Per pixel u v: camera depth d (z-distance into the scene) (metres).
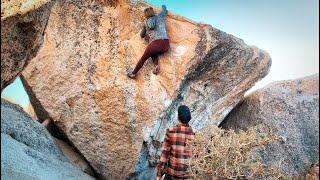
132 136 6.46
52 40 7.12
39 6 4.67
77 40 7.01
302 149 7.77
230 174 4.61
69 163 6.36
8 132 5.59
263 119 7.79
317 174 7.27
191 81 6.96
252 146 4.91
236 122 8.15
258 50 7.76
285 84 8.47
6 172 4.52
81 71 6.85
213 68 7.07
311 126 8.05
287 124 7.87
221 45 6.83
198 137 4.97
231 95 7.64
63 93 6.90
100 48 6.88
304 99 8.25
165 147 5.37
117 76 6.66
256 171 4.70
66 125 6.84
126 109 6.53
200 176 4.74
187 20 6.93
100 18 7.03
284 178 4.94
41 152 5.95
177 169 5.27
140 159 6.43
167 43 6.50
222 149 4.67
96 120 6.65
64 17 7.13
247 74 7.60
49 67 7.03
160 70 6.62
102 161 6.61
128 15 6.97
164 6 6.88
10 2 4.46
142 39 6.82
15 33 4.57
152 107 6.47
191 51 6.65
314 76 8.77
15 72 4.85
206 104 7.29
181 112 5.44
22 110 6.43
